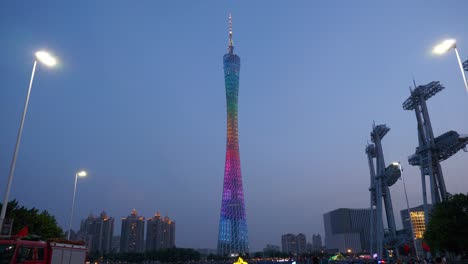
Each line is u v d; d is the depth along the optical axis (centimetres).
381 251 14000
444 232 7031
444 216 7250
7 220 3322
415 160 11775
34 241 3048
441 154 10938
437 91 11294
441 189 10531
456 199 7275
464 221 6881
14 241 2855
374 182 15638
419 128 11456
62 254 3369
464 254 7650
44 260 3100
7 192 3534
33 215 8419
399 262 6975
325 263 7094
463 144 10344
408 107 11975
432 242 7556
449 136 10581
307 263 9988
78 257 3650
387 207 14450
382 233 14200
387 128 15125
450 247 7169
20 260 2827
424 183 10975
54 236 8975
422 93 11381
